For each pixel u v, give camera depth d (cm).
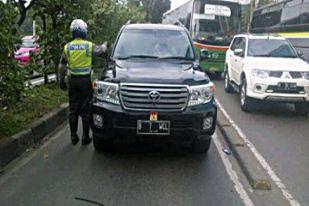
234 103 1268
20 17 1009
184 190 554
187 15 2122
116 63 744
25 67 830
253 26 2277
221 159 694
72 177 592
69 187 555
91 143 766
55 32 1186
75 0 1204
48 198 519
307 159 705
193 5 2002
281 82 1054
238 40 1431
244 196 539
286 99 1058
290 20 1681
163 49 808
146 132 639
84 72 730
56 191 542
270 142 812
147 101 639
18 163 652
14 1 898
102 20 1752
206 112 655
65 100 1057
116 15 2120
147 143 736
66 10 1171
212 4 1991
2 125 743
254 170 616
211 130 668
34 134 759
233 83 1354
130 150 724
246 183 587
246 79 1109
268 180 581
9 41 670
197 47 1948
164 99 640
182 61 777
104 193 538
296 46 1584
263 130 916
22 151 702
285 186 579
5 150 640
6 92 722
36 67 1082
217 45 1955
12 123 764
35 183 568
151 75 663
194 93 651
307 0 1505
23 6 998
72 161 663
